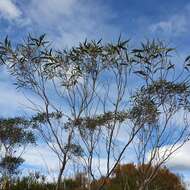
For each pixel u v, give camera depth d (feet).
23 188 52.26
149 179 32.01
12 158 61.21
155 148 32.19
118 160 31.94
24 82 32.40
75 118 31.86
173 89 32.81
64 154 31.48
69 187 39.52
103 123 32.17
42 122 39.86
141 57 32.19
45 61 32.42
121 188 41.27
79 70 32.30
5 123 61.00
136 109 32.78
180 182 48.11
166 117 32.83
